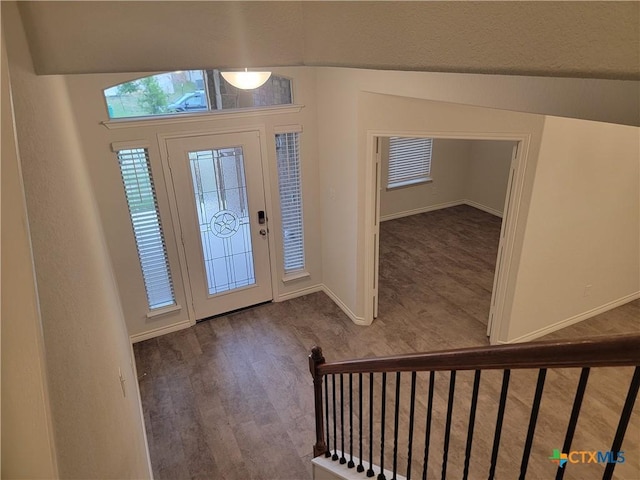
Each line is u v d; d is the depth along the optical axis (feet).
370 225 13.30
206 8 3.97
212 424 10.99
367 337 14.14
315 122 14.17
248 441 10.50
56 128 5.16
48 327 2.75
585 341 2.98
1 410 1.84
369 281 14.10
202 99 12.53
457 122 10.97
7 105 2.25
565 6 2.27
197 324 14.97
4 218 2.06
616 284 14.49
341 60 3.89
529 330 13.38
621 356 2.78
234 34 4.14
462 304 15.72
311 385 12.21
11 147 2.17
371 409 6.73
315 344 13.85
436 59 3.04
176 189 13.03
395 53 3.34
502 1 2.55
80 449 2.98
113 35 3.86
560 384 11.55
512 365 3.67
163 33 3.98
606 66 2.20
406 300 16.07
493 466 4.56
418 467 9.47
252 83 10.01
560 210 11.94
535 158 10.86
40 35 3.69
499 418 4.27
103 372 4.95
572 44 2.30
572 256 12.95
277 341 14.06
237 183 13.89
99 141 11.50
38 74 3.84
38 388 2.01
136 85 11.56
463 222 23.45
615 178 12.38
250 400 11.73
